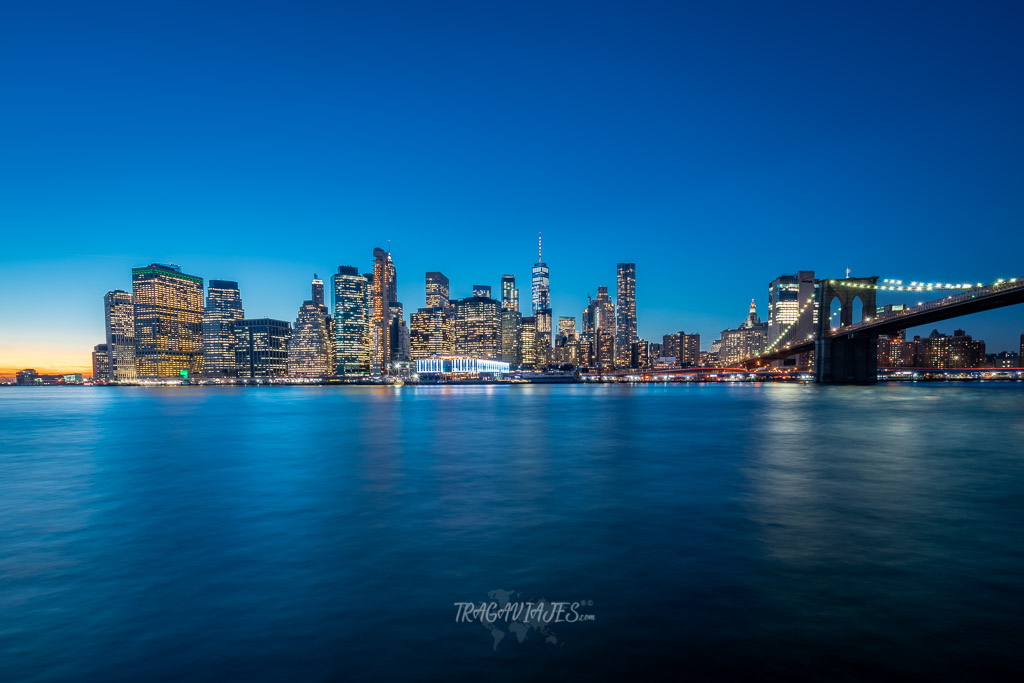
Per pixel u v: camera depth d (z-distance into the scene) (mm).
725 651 8078
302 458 29938
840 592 10227
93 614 9688
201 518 16422
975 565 11648
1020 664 7645
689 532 14344
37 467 27734
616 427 48594
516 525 15211
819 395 121875
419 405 97812
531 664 7801
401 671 7688
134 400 146875
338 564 12117
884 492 19500
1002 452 30672
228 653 8258
